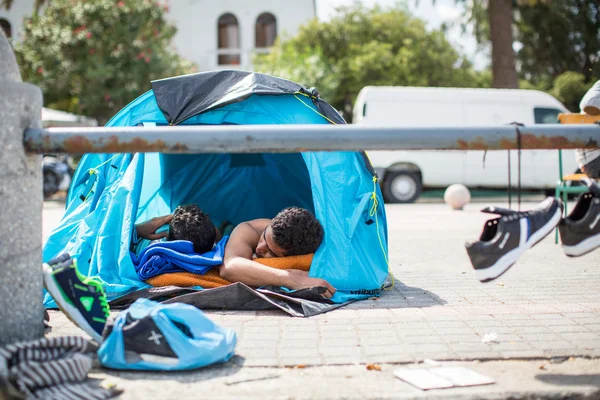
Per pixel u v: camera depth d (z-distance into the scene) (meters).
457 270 7.09
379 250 5.87
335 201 5.64
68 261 3.79
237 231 5.80
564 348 3.80
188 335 3.72
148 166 6.77
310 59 25.23
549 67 35.12
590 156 5.80
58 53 23.62
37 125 3.42
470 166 19.45
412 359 3.62
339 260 5.45
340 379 3.32
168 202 7.28
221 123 5.83
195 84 5.93
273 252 5.58
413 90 18.42
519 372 3.41
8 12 30.97
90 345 3.73
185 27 31.58
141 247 5.93
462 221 13.29
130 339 3.46
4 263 3.26
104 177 6.32
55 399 2.93
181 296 5.04
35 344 3.15
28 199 3.34
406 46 28.62
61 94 25.69
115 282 5.42
